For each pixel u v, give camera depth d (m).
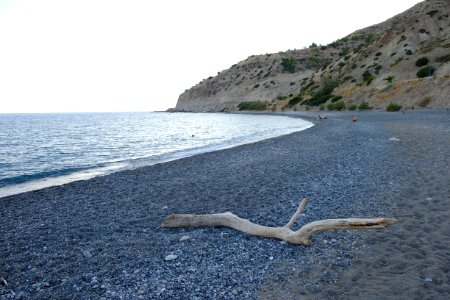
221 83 157.50
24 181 15.46
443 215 7.34
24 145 31.53
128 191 11.84
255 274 5.32
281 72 137.62
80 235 7.53
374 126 31.09
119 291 4.93
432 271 5.05
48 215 9.41
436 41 70.12
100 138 38.81
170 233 7.41
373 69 74.62
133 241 6.96
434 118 32.97
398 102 51.47
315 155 17.50
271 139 27.23
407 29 82.12
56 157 23.30
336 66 94.75
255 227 6.99
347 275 5.13
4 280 5.35
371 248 6.04
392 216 7.57
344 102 64.88
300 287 4.86
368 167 13.21
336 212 8.21
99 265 5.87
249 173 13.80
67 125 75.06
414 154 15.00
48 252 6.61
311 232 6.37
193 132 45.06
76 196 11.50
